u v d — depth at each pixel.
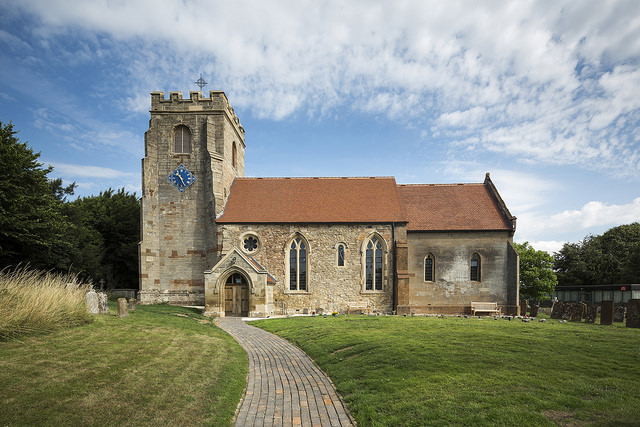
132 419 7.02
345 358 12.68
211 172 31.09
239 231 30.31
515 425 6.81
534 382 9.02
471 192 34.25
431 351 12.22
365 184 34.72
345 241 30.30
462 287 30.39
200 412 7.77
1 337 10.91
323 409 8.59
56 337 11.99
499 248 30.50
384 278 30.05
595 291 47.94
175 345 12.87
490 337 14.74
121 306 17.67
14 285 13.29
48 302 13.15
